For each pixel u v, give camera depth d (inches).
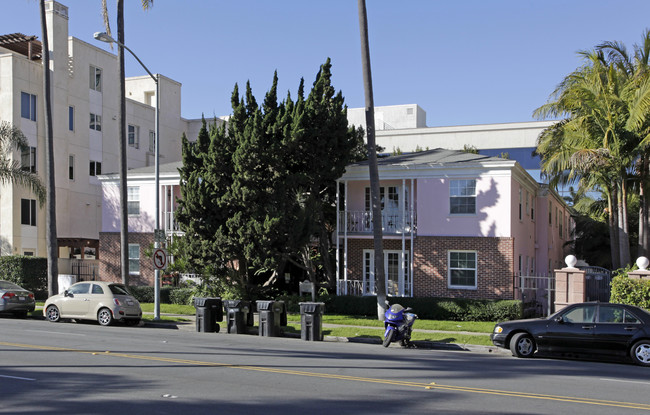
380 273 856.9
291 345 649.6
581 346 559.8
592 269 1009.5
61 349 558.6
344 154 999.6
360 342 730.2
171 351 561.0
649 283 742.5
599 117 961.5
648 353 533.0
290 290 1178.0
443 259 1016.2
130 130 1806.1
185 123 2127.2
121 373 433.7
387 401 348.2
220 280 973.8
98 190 1638.8
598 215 1601.9
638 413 329.4
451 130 2325.3
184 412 316.5
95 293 842.8
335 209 1120.2
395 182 1097.4
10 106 1370.6
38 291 1228.5
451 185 1021.2
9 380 403.2
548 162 1018.1
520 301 906.1
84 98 1601.9
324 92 1032.8
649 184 989.8
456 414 318.0
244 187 872.9
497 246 984.3
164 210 1242.6
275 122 931.3
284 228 869.8
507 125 2262.6
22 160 1396.4
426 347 687.1
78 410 319.6
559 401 357.1
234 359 512.1
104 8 1079.6
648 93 874.1
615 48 984.3
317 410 323.3
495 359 569.6
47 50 1015.0
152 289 1156.5
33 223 1412.4
